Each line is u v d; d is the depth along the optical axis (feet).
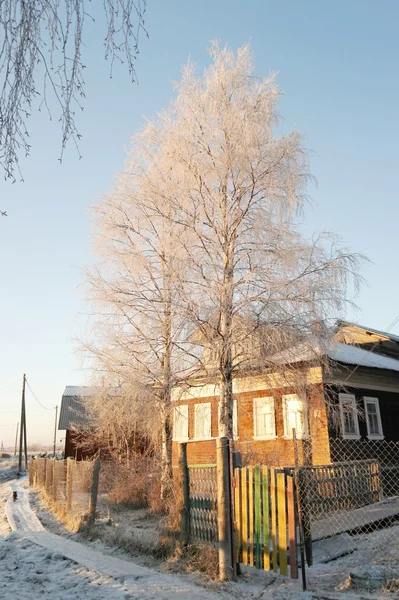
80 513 39.22
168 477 46.65
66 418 114.21
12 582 22.91
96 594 20.35
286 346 43.55
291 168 46.60
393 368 62.49
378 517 34.17
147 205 49.03
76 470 43.06
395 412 64.08
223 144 46.96
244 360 44.01
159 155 49.78
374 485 42.78
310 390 51.44
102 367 51.39
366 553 25.89
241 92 48.57
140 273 49.34
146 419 56.65
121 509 48.62
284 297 41.96
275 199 45.39
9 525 41.96
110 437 77.82
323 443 52.16
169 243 47.78
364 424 57.93
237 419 63.41
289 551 21.11
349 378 57.88
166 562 24.88
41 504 56.24
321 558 25.17
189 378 47.98
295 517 20.86
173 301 43.78
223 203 46.50
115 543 30.53
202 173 46.14
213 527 24.52
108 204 50.90
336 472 38.93
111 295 48.49
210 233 46.16
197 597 19.39
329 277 42.14
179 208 47.19
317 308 42.27
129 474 55.52
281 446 57.52
